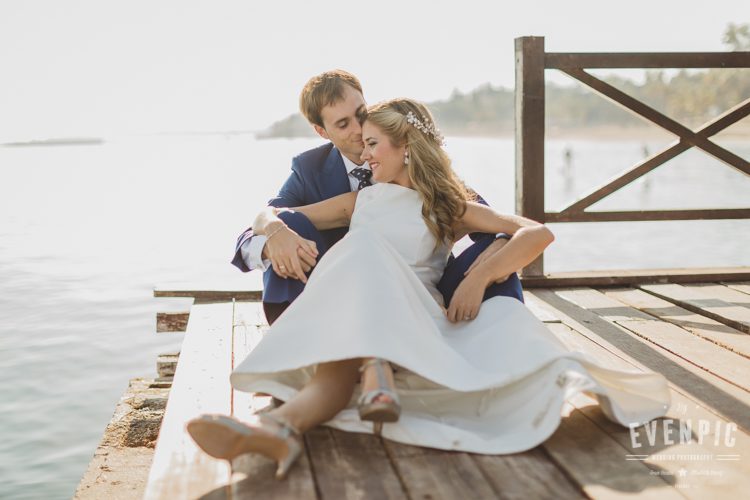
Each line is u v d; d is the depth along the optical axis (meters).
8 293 9.23
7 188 28.97
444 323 2.48
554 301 4.04
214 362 2.94
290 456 1.91
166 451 2.11
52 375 6.29
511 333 2.35
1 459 4.81
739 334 3.32
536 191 4.43
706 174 29.78
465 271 2.70
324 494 1.85
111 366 6.50
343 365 2.15
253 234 2.77
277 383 2.27
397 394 2.18
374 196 2.73
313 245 2.59
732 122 4.46
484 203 2.86
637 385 2.31
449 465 2.00
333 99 2.97
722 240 13.16
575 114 112.12
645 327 3.46
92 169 46.38
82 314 8.20
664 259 11.34
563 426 2.23
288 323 2.24
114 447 3.56
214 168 43.88
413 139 2.65
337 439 2.16
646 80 64.38
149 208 19.78
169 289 4.25
